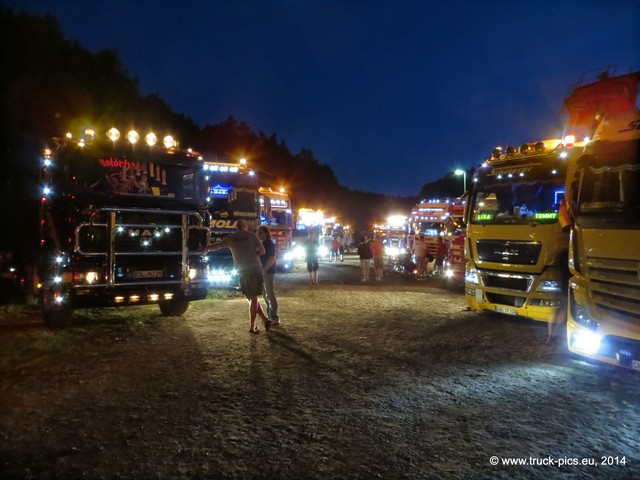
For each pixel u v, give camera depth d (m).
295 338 7.91
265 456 3.87
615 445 4.18
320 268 24.11
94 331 8.16
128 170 8.88
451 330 8.73
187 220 8.96
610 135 6.10
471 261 9.77
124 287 8.32
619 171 5.85
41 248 9.06
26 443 4.02
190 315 9.78
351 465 3.75
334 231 38.94
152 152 9.11
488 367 6.46
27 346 6.92
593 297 5.92
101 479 3.47
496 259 9.09
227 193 14.66
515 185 9.06
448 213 21.66
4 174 10.93
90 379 5.68
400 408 4.94
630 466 3.82
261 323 9.02
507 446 4.13
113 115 21.03
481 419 4.69
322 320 9.48
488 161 9.79
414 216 23.56
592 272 5.94
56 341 7.28
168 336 7.90
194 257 9.12
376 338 8.03
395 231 32.94
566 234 8.10
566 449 4.09
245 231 8.44
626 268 5.55
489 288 9.22
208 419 4.57
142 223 8.45
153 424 4.44
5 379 5.64
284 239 21.00
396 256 25.47
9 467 3.62
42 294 8.90
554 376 6.09
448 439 4.24
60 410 4.74
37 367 6.11
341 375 5.99
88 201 8.26
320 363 6.49
